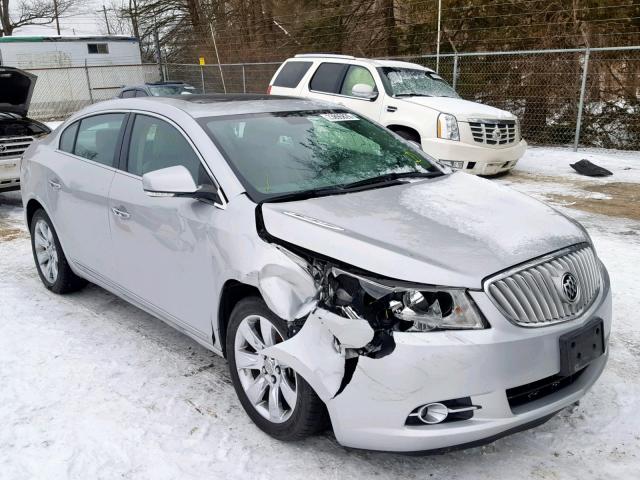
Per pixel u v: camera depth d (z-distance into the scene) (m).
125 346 4.12
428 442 2.52
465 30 16.89
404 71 10.41
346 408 2.61
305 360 2.66
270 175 3.44
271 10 24.14
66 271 4.90
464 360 2.47
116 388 3.58
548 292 2.71
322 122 4.11
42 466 2.89
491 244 2.80
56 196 4.65
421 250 2.71
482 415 2.54
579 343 2.70
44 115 24.11
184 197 3.41
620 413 3.19
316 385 2.64
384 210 3.13
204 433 3.13
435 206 3.21
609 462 2.82
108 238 4.12
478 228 2.95
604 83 13.56
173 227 3.51
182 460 2.92
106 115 4.41
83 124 4.65
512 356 2.53
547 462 2.84
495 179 9.97
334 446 3.01
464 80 15.85
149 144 3.93
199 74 24.36
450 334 2.50
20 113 8.94
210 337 3.45
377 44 20.80
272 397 3.01
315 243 2.84
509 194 3.58
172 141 3.76
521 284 2.64
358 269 2.68
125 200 3.88
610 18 14.45
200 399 3.45
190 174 3.35
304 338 2.70
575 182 9.59
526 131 14.61
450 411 2.53
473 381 2.49
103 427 3.19
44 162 4.88
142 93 16.80
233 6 25.34
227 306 3.33
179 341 4.20
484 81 15.48
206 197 3.37
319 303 2.71
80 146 4.62
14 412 3.34
